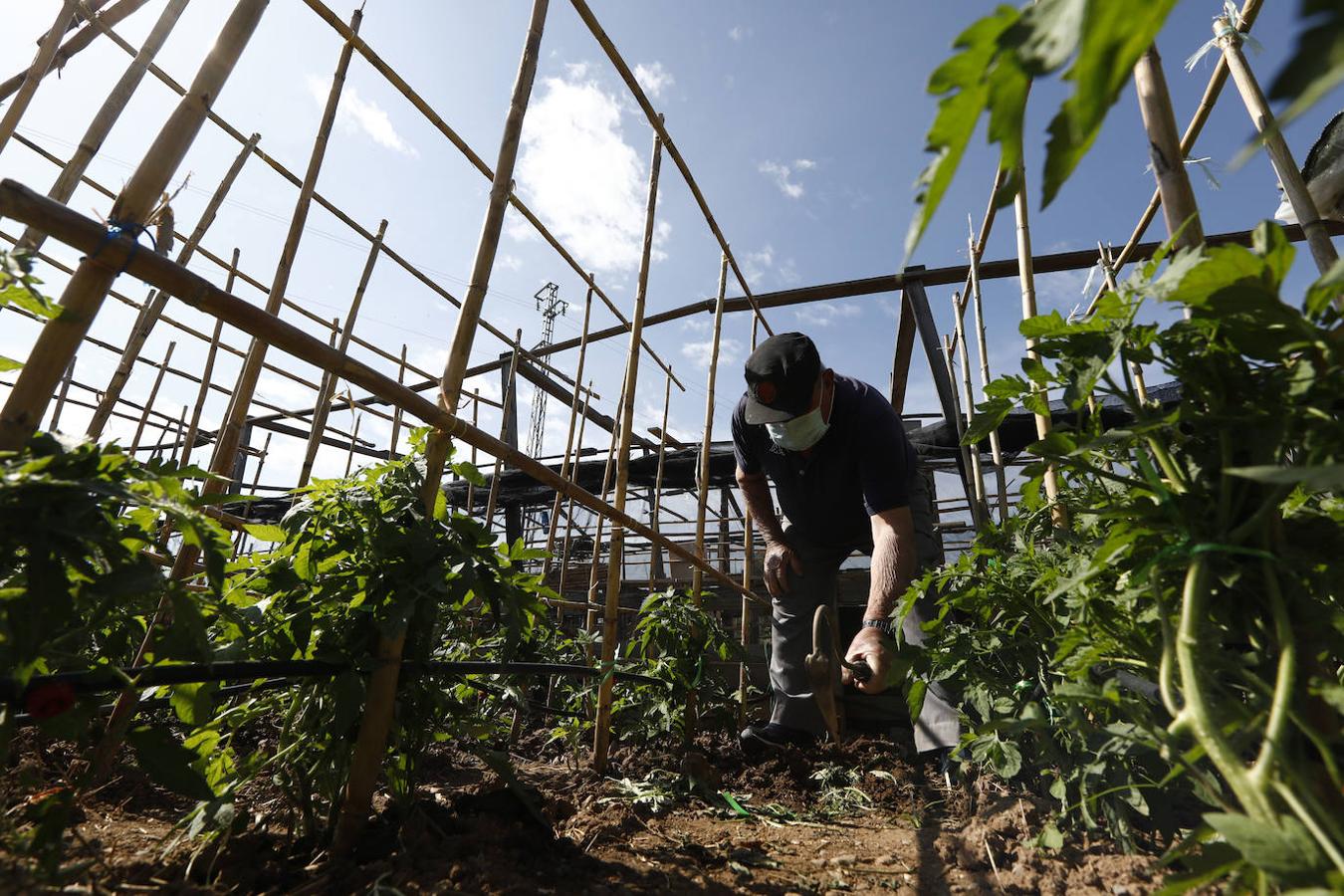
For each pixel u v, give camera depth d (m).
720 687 3.95
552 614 4.54
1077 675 1.13
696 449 7.95
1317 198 1.96
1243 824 0.63
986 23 0.35
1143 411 0.98
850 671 2.18
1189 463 0.95
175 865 1.39
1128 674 1.20
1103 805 1.58
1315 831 0.61
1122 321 1.00
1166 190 1.19
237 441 2.06
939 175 0.36
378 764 1.52
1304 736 0.80
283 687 1.66
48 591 0.89
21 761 1.81
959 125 0.36
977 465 3.66
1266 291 0.80
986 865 1.71
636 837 2.05
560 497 5.05
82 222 1.05
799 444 3.31
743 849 1.99
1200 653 0.80
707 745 3.61
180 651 1.16
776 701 3.68
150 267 1.13
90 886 1.24
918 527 3.41
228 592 1.53
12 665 0.97
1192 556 0.86
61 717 1.08
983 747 1.88
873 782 2.97
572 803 2.37
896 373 6.52
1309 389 0.83
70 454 0.97
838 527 3.66
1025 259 2.76
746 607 4.39
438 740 1.82
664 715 3.43
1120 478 1.01
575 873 1.61
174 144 1.20
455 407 1.75
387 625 1.46
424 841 1.55
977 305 3.98
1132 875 1.41
